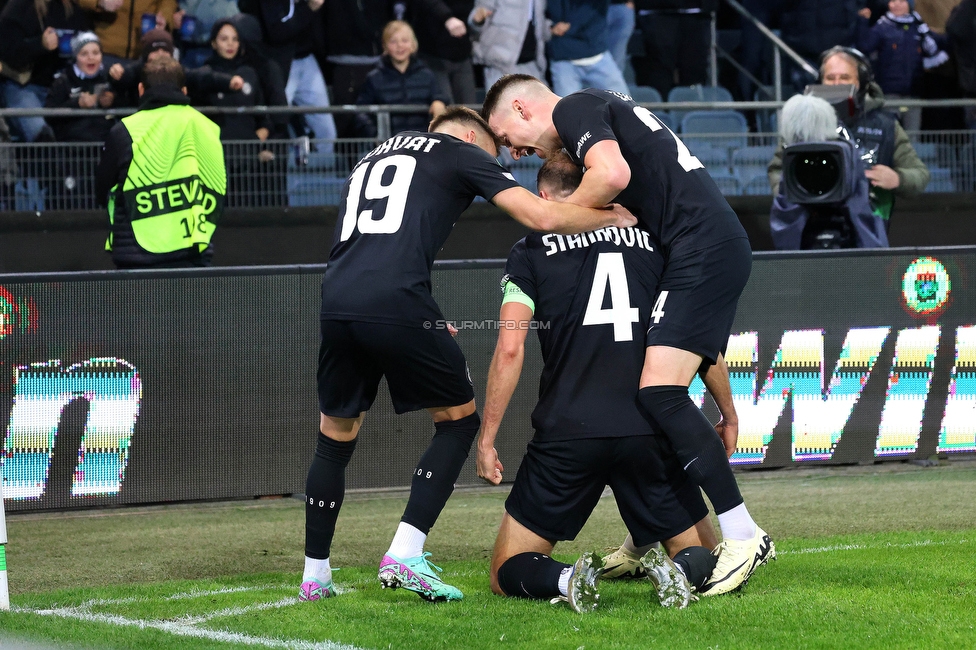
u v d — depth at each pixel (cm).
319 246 2962
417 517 1191
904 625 1058
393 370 1191
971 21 3278
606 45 3256
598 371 1205
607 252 1229
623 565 1302
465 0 3150
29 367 1759
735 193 3191
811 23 3447
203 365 1839
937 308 2064
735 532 1200
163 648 1034
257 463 1867
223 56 2875
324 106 2909
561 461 1204
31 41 2884
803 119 2156
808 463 2017
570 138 1224
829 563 1353
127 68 2809
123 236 2152
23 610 1198
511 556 1228
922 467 2119
